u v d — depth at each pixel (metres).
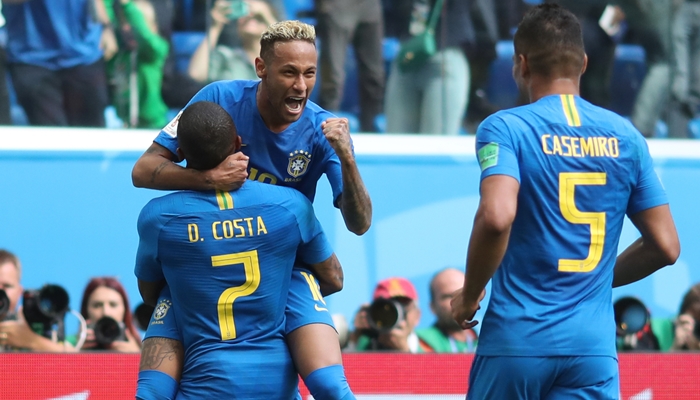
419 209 21.36
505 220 9.09
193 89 21.53
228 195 10.70
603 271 9.84
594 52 22.78
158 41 21.22
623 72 22.95
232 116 11.34
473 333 20.64
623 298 19.78
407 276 21.03
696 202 22.41
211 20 21.53
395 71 22.19
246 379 10.62
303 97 10.92
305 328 11.04
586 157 9.73
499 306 9.78
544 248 9.64
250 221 10.63
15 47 20.42
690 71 23.11
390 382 17.88
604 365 9.64
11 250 19.55
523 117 9.80
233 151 10.82
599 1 22.78
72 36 20.66
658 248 10.06
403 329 19.56
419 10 22.19
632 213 10.25
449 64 22.36
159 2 21.22
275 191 10.92
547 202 9.65
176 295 10.78
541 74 10.15
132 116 21.05
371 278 20.84
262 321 10.82
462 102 22.44
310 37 10.88
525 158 9.64
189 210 10.59
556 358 9.52
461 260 21.31
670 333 21.09
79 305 19.66
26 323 18.69
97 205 20.16
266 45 10.88
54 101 20.47
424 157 21.56
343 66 21.88
